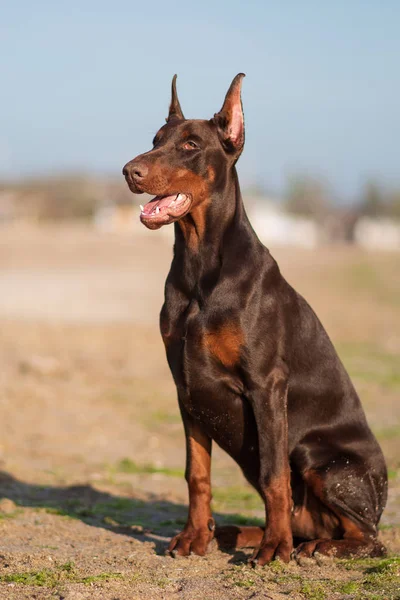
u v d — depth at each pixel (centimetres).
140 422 1423
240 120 700
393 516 882
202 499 709
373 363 2012
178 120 705
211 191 684
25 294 3459
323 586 597
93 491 1000
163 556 693
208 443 717
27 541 736
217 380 679
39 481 1040
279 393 674
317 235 15512
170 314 693
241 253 682
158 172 668
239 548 727
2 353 1942
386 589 586
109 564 664
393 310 3322
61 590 584
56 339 2231
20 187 15888
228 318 662
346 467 705
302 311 723
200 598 576
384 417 1462
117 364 1909
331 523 717
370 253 7956
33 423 1344
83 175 16038
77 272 4631
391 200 17150
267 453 668
